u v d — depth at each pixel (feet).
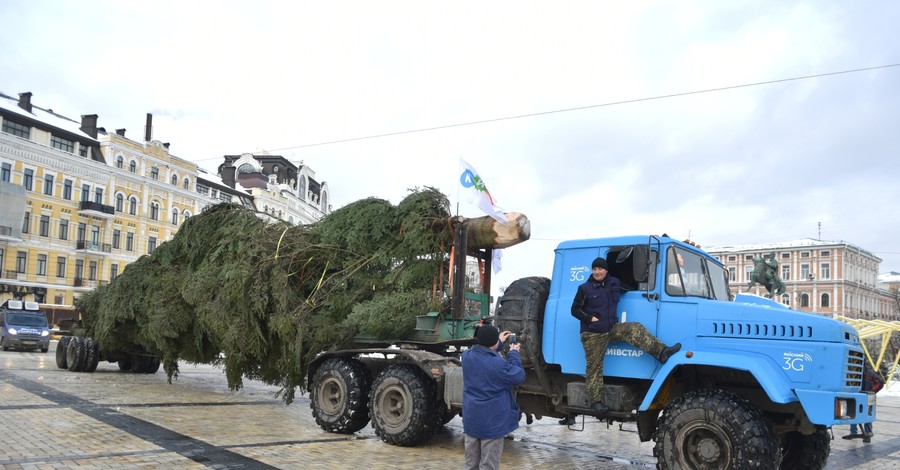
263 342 33.19
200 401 39.06
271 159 258.57
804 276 277.03
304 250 33.35
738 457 19.22
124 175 184.65
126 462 21.45
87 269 176.04
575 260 24.86
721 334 21.33
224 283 35.17
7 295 156.25
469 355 17.08
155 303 40.42
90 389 41.65
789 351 20.06
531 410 26.35
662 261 22.91
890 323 54.19
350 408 28.86
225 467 21.52
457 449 27.04
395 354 28.22
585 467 25.21
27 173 160.76
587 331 22.88
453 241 29.66
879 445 34.78
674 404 20.99
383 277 31.91
